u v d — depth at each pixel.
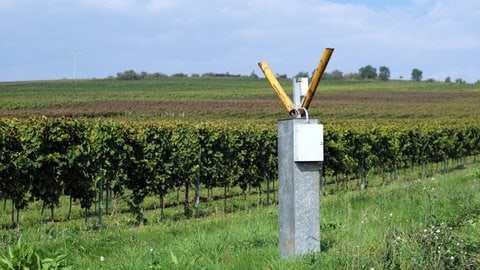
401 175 29.09
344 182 25.69
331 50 6.89
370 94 100.38
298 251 6.99
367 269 6.25
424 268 6.27
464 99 93.00
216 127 18.02
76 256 8.09
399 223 9.12
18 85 112.25
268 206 17.70
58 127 13.20
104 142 14.23
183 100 77.25
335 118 59.28
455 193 12.28
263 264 6.91
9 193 12.68
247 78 149.50
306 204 7.03
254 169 19.30
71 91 97.25
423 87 123.75
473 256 6.93
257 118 58.00
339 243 7.44
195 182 17.02
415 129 28.36
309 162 7.04
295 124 6.95
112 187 15.05
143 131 15.48
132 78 144.25
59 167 13.23
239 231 9.18
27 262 5.73
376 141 24.77
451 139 31.38
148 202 19.48
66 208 18.14
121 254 8.05
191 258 7.00
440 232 7.22
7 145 12.52
